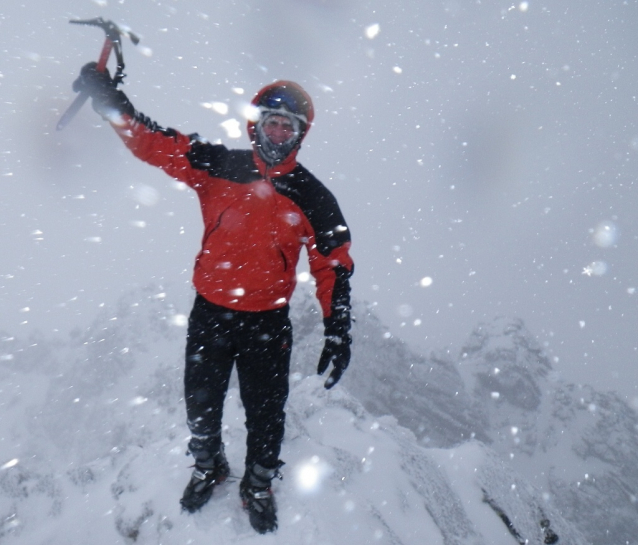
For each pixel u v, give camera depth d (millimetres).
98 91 2166
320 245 2344
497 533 3535
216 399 2385
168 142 2283
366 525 2592
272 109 2230
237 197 2279
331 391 3939
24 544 2814
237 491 2592
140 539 2553
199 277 2357
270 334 2350
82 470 3164
